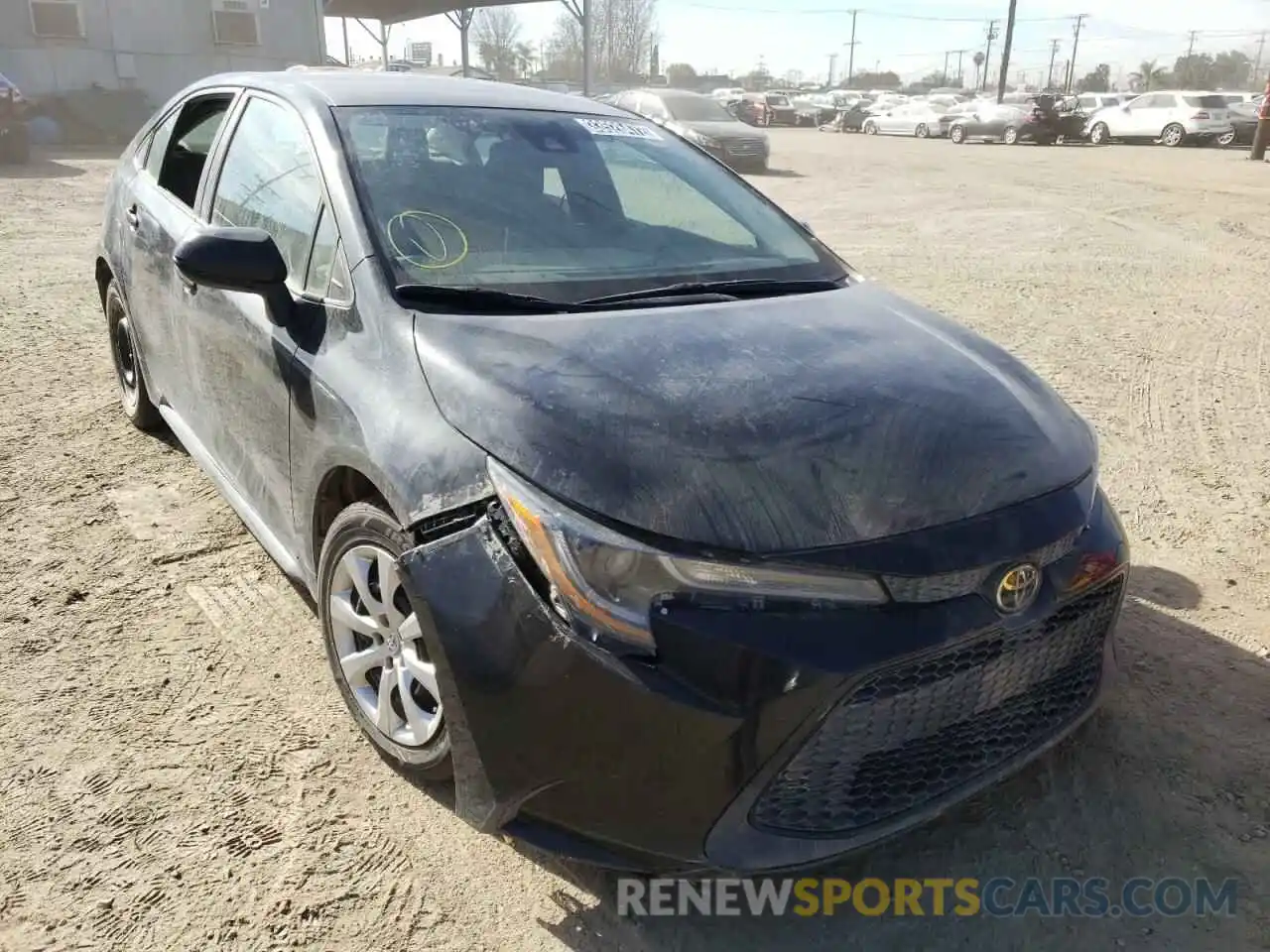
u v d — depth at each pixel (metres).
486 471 2.15
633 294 2.85
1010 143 30.78
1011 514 2.19
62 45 23.80
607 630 1.97
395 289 2.61
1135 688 3.11
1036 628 2.22
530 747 2.04
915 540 2.07
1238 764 2.79
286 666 3.08
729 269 3.16
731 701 1.93
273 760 2.69
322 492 2.67
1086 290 8.86
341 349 2.61
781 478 2.09
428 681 2.41
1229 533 4.20
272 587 3.52
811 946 2.22
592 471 2.06
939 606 2.06
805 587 1.99
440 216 2.89
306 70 3.79
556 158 3.35
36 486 4.22
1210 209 14.17
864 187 17.05
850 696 1.98
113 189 4.64
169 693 2.93
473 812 2.17
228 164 3.53
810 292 3.13
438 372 2.36
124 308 4.44
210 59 25.62
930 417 2.34
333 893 2.29
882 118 37.34
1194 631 3.45
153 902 2.24
